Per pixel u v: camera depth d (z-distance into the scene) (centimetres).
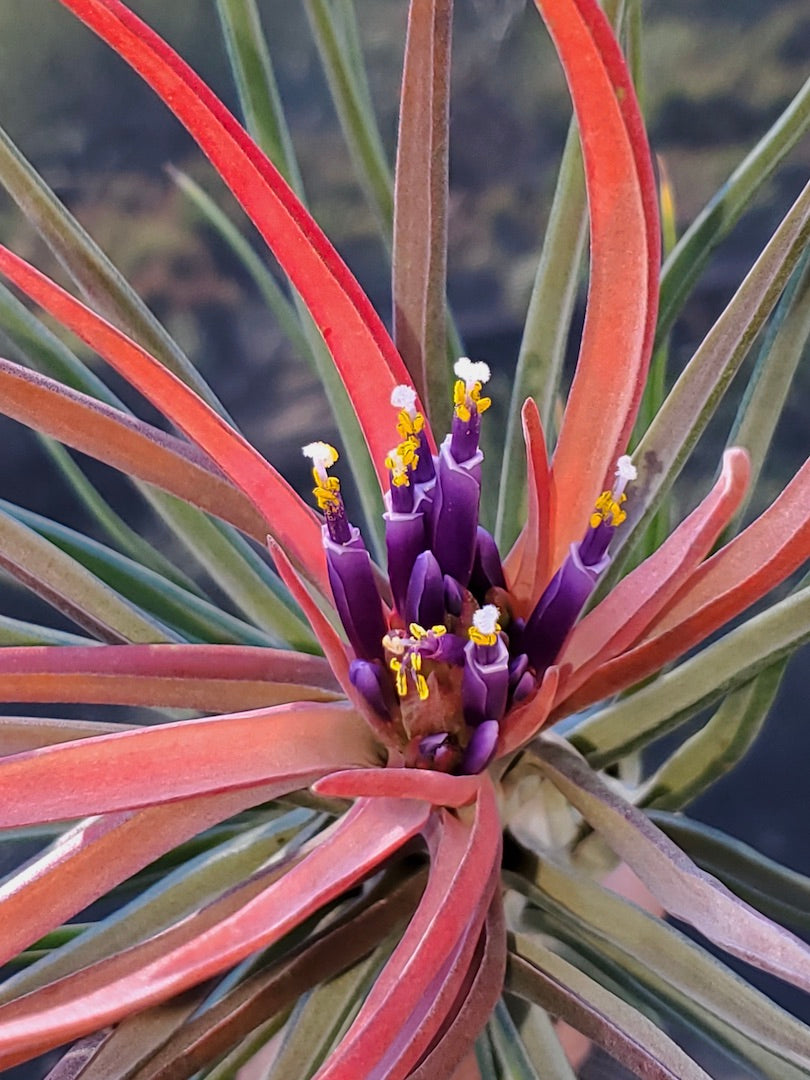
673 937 13
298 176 19
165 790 12
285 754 13
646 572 14
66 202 32
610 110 11
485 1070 15
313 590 17
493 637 13
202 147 12
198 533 20
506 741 13
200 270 33
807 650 31
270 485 14
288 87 32
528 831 16
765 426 17
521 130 31
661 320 18
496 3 31
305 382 33
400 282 16
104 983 12
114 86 32
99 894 12
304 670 15
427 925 12
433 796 12
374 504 20
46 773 12
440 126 15
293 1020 15
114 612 17
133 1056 13
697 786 18
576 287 17
